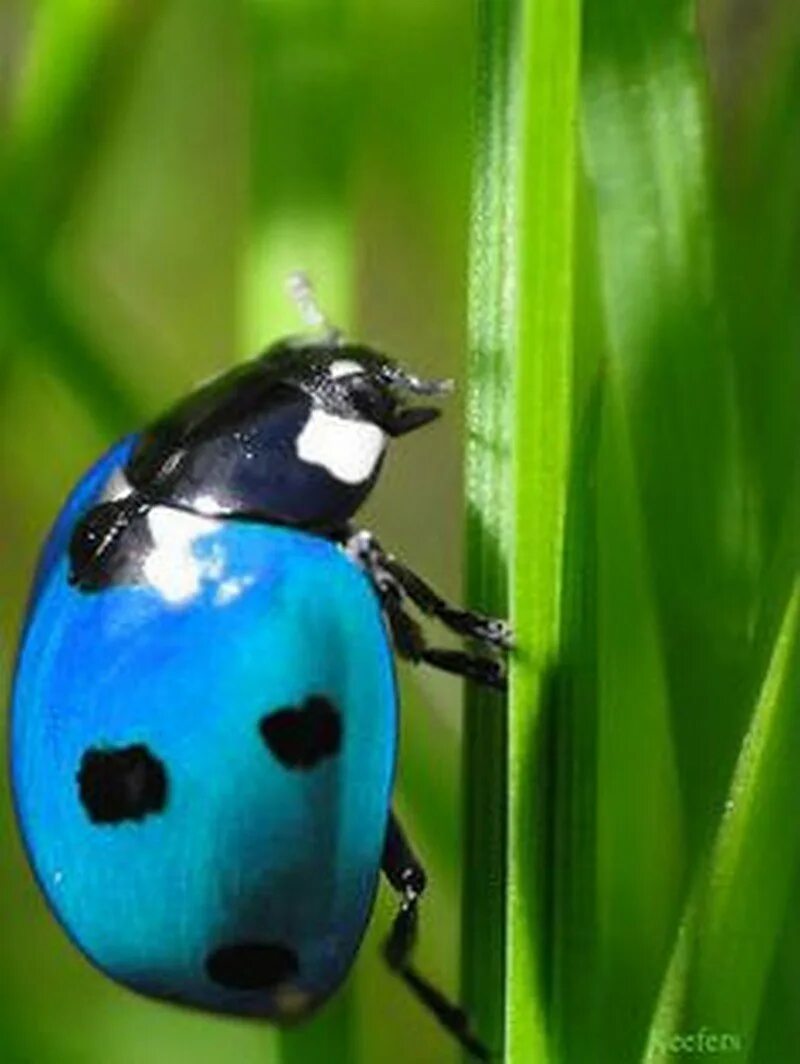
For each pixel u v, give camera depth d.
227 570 0.05
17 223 0.05
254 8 0.05
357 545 0.05
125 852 0.05
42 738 0.05
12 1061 0.05
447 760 0.05
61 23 0.05
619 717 0.05
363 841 0.05
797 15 0.05
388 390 0.05
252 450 0.05
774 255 0.05
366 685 0.05
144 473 0.05
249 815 0.05
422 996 0.05
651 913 0.05
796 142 0.05
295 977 0.05
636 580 0.05
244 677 0.05
